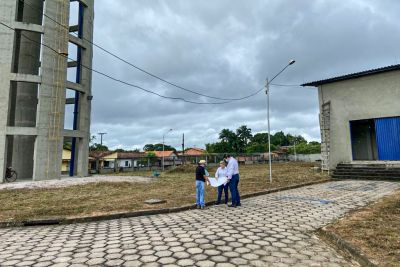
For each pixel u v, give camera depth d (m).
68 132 25.03
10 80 22.67
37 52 26.83
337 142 18.97
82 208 9.91
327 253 5.05
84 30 27.47
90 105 28.08
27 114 25.83
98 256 5.00
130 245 5.59
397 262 4.31
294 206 9.34
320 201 10.05
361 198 10.27
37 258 5.00
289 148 84.69
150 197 12.09
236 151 78.50
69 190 15.70
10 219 8.38
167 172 34.16
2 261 4.87
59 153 23.91
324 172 19.30
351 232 5.96
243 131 81.44
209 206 10.16
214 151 76.19
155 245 5.53
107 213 8.88
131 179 22.88
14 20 23.08
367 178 16.19
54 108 23.81
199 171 9.89
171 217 8.41
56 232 7.08
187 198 11.54
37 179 22.52
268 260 4.70
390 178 15.33
